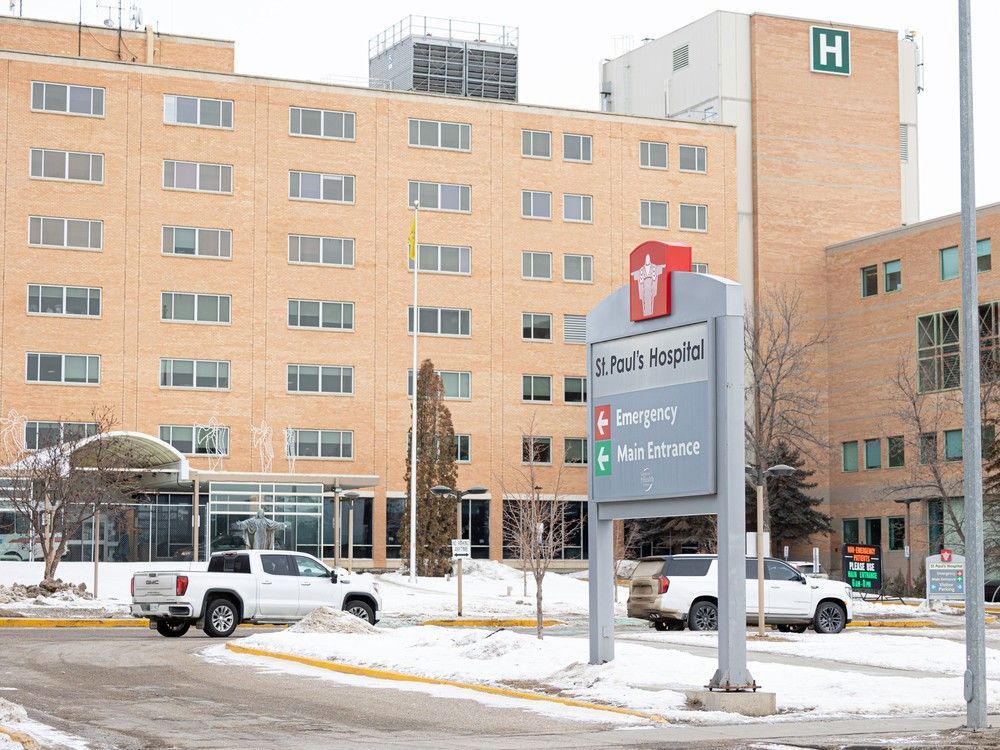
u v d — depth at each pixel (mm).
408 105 75000
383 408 72938
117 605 41625
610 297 19938
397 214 74188
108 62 70188
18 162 68375
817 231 84500
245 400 70750
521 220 76500
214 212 71250
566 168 77562
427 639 24906
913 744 13828
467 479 74062
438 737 14484
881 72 87812
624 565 61938
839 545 80250
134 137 70250
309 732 14859
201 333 70375
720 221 80438
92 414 60312
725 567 17312
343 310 72875
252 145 72188
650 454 18891
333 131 73625
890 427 76625
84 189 69250
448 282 74875
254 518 60844
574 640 25453
